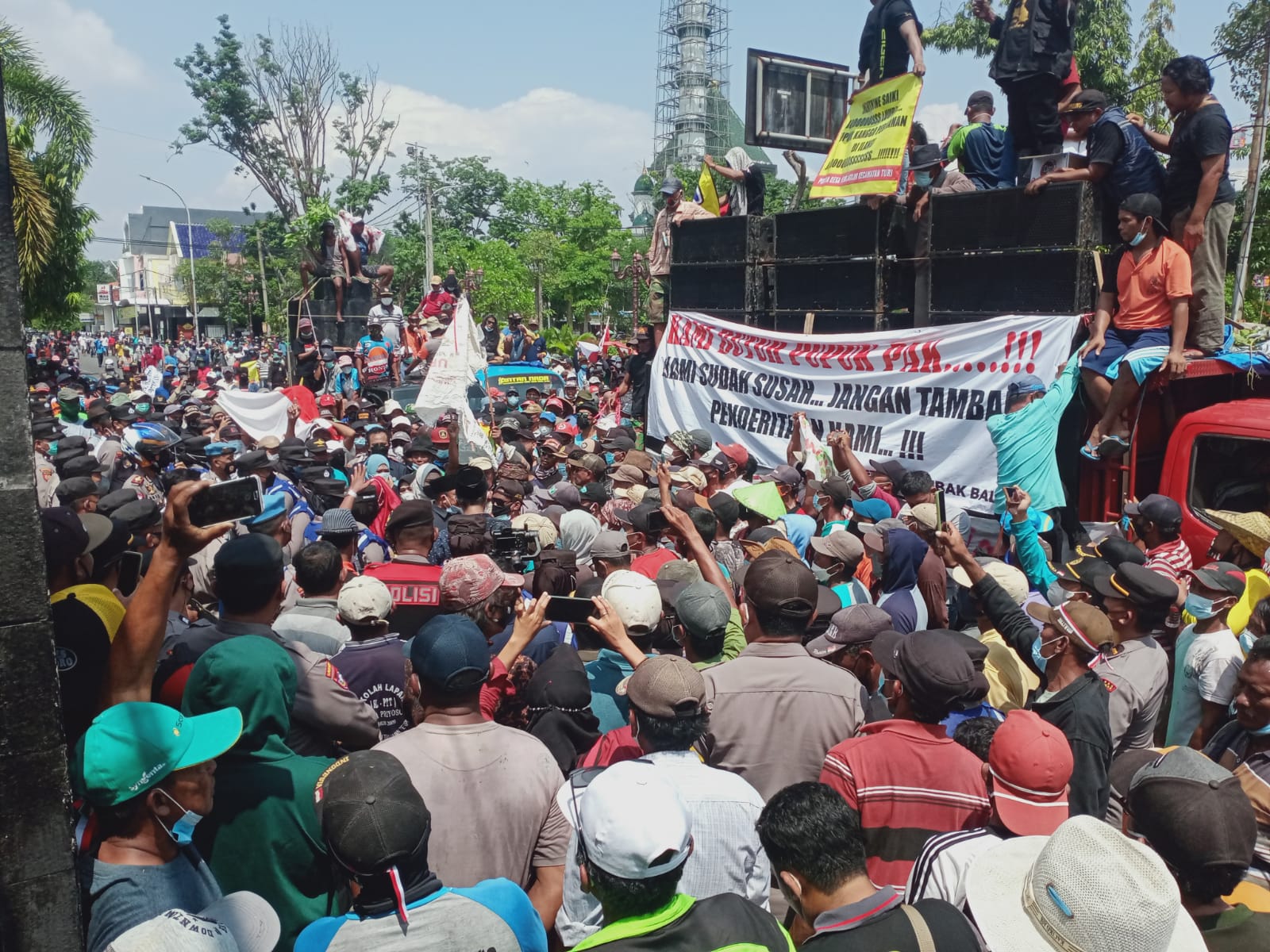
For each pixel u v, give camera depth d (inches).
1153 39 975.6
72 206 801.6
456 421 378.3
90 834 103.4
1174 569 234.4
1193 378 293.4
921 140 426.9
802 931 106.2
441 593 165.6
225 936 88.2
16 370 91.4
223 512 114.2
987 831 118.0
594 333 1883.6
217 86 2101.4
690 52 5526.6
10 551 91.1
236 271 2522.1
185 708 120.9
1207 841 98.2
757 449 401.1
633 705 122.6
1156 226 294.4
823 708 140.9
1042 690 159.6
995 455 323.3
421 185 2135.8
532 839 117.0
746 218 422.6
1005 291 331.3
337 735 138.6
